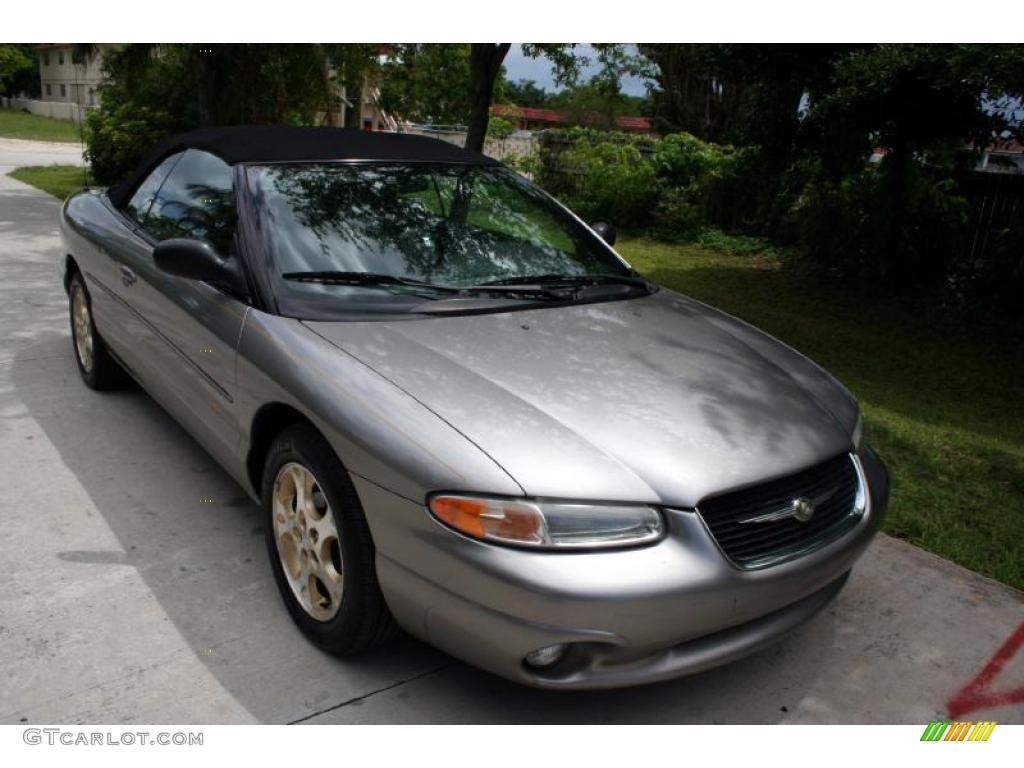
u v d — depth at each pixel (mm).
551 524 2186
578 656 2254
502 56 9992
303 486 2717
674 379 2768
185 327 3340
